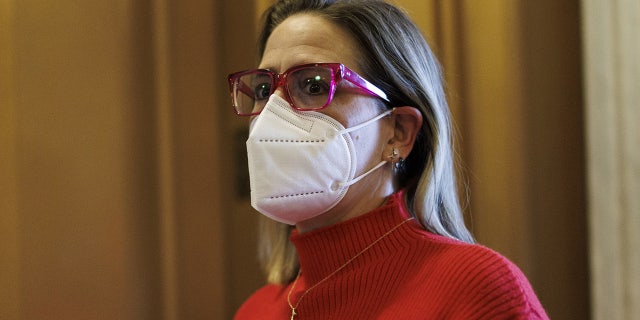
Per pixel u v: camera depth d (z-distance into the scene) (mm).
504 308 1044
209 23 2459
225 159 2477
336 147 1220
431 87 1323
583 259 1946
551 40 1970
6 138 2109
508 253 1937
